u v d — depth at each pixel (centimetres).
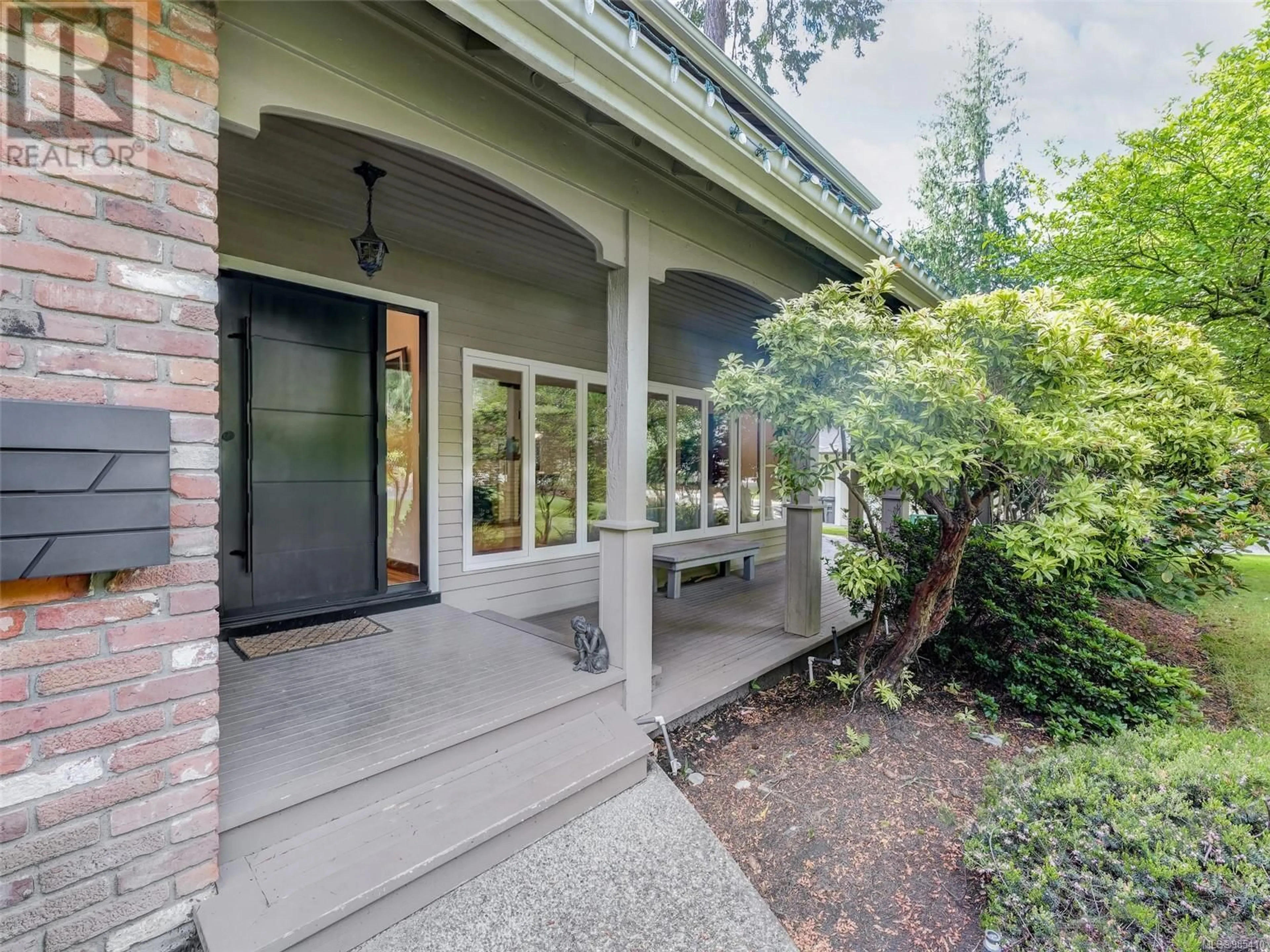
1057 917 178
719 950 182
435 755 222
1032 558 293
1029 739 338
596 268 438
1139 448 313
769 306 557
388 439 428
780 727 345
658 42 250
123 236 143
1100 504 293
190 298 154
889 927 197
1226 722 372
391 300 393
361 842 188
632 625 306
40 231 132
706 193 335
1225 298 620
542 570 492
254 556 351
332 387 378
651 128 244
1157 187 616
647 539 313
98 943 143
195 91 155
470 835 200
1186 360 414
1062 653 361
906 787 284
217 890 163
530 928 186
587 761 250
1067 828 212
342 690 271
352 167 289
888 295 497
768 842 242
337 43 193
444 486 425
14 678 130
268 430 353
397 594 405
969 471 305
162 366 149
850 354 318
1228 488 416
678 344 664
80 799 139
